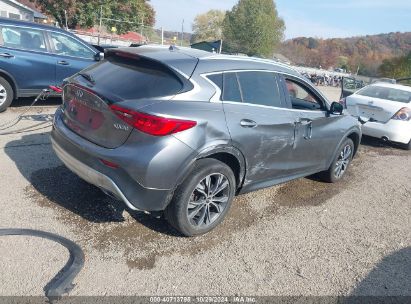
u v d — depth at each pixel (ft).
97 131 10.77
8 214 11.78
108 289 9.21
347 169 19.70
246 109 12.19
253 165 12.79
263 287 9.97
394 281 10.86
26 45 24.03
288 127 13.65
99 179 10.58
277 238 12.48
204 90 11.16
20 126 21.03
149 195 10.35
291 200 15.72
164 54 11.73
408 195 17.94
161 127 9.99
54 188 13.76
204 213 11.69
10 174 14.47
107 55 12.72
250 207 14.53
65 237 10.98
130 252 10.72
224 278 10.13
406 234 13.88
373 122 25.79
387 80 34.32
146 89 10.55
